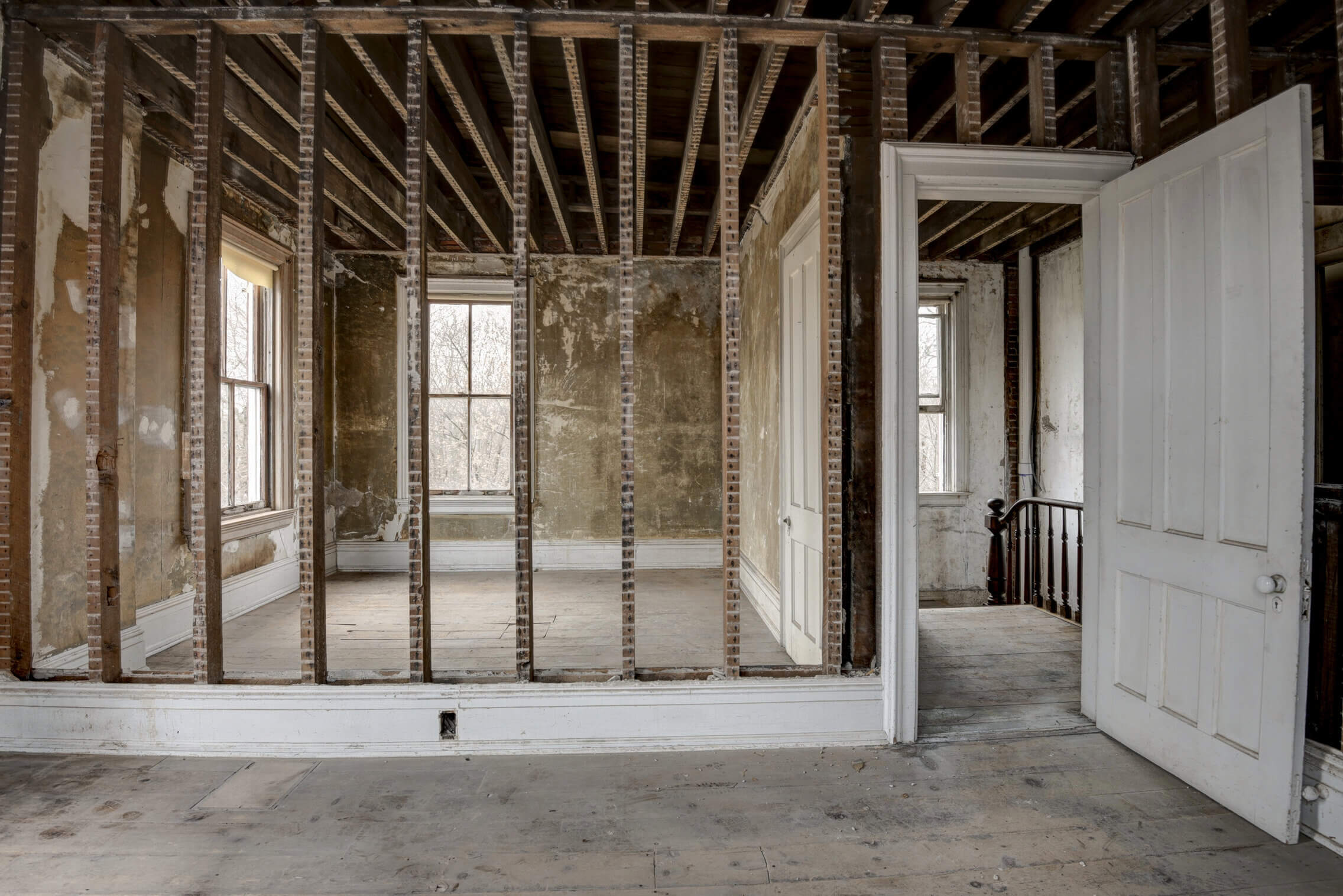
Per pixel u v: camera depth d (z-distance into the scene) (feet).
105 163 7.95
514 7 7.92
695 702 7.92
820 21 8.05
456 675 8.16
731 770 7.43
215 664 7.97
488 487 20.06
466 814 6.49
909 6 9.07
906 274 7.96
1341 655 6.27
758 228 15.76
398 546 19.53
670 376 20.25
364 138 12.11
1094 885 5.46
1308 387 5.77
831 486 8.10
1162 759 7.39
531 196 17.95
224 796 6.81
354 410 19.43
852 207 8.23
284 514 16.46
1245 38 7.31
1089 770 7.41
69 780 7.11
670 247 19.38
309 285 7.86
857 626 8.33
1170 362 7.23
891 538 7.96
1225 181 6.53
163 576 12.14
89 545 7.89
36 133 8.23
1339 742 6.26
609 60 11.36
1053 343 17.66
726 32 8.05
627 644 8.11
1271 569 6.06
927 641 12.28
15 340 7.95
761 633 13.33
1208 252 6.72
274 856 5.80
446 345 19.93
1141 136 8.20
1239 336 6.40
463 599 16.17
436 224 19.31
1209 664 6.78
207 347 7.90
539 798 6.82
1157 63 8.30
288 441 16.74
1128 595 7.92
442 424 19.93
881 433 8.07
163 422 12.12
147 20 7.89
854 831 6.23
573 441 20.02
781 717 7.97
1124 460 7.96
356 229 18.33
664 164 15.99
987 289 18.80
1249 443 6.29
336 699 7.77
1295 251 5.82
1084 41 8.32
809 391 10.89
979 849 5.95
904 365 7.93
